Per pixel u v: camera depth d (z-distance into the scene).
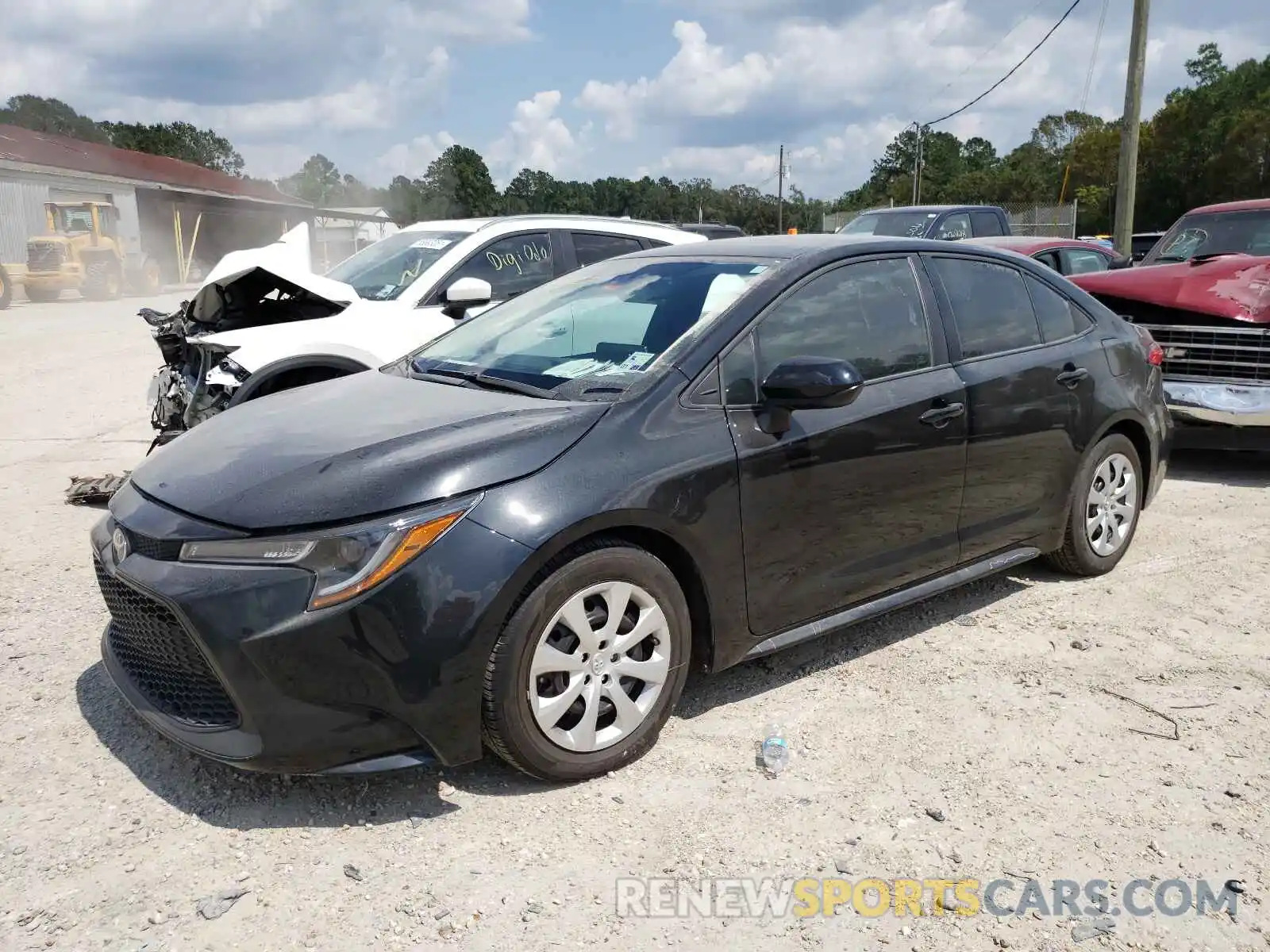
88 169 37.34
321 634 2.73
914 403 3.86
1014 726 3.50
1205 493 6.54
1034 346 4.49
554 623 2.99
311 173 114.50
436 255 6.94
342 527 2.80
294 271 6.21
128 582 2.97
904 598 3.99
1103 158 69.44
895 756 3.30
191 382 6.01
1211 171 60.09
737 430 3.38
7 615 4.46
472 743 2.93
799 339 3.66
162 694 3.12
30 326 18.78
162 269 40.00
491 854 2.79
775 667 3.97
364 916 2.54
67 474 7.07
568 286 4.36
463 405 3.44
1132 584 4.85
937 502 4.00
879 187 101.50
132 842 2.84
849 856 2.79
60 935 2.47
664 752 3.32
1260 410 6.43
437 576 2.80
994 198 83.88
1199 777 3.17
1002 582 4.91
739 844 2.84
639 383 3.35
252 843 2.84
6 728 3.46
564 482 3.01
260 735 2.80
